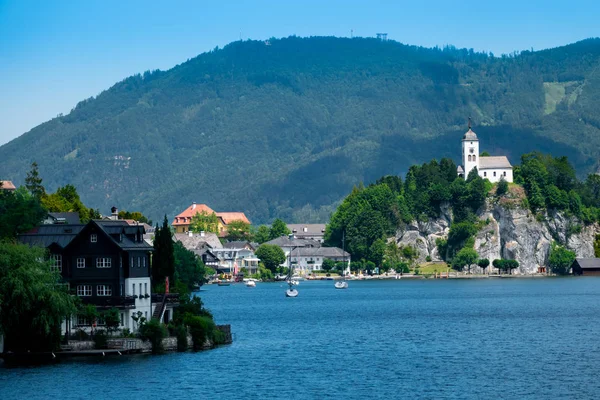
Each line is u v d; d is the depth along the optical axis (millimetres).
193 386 141875
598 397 136250
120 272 164750
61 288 158750
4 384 140000
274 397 136125
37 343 157375
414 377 153125
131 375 147625
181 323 179125
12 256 154125
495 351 185500
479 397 136625
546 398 135750
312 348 190125
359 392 140250
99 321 164750
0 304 150750
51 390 136875
